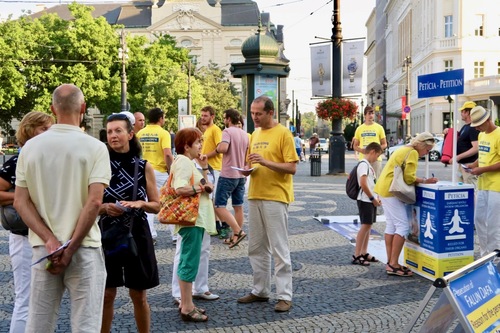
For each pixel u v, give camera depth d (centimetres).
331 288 676
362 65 2161
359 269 769
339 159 2291
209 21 8981
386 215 740
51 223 352
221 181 888
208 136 945
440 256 689
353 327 538
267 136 598
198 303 617
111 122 450
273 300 627
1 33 4312
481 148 757
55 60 4391
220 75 6706
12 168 444
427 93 785
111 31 4562
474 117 743
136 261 446
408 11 7038
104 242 438
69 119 361
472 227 700
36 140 355
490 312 359
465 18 5197
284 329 533
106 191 446
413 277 725
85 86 4425
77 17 4547
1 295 641
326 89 2212
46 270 351
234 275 735
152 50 5112
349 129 6606
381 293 653
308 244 934
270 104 598
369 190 777
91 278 360
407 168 711
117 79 4531
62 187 351
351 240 958
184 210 534
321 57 2198
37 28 4572
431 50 5431
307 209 1338
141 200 451
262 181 593
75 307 358
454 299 334
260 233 605
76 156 352
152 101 4797
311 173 2289
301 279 718
